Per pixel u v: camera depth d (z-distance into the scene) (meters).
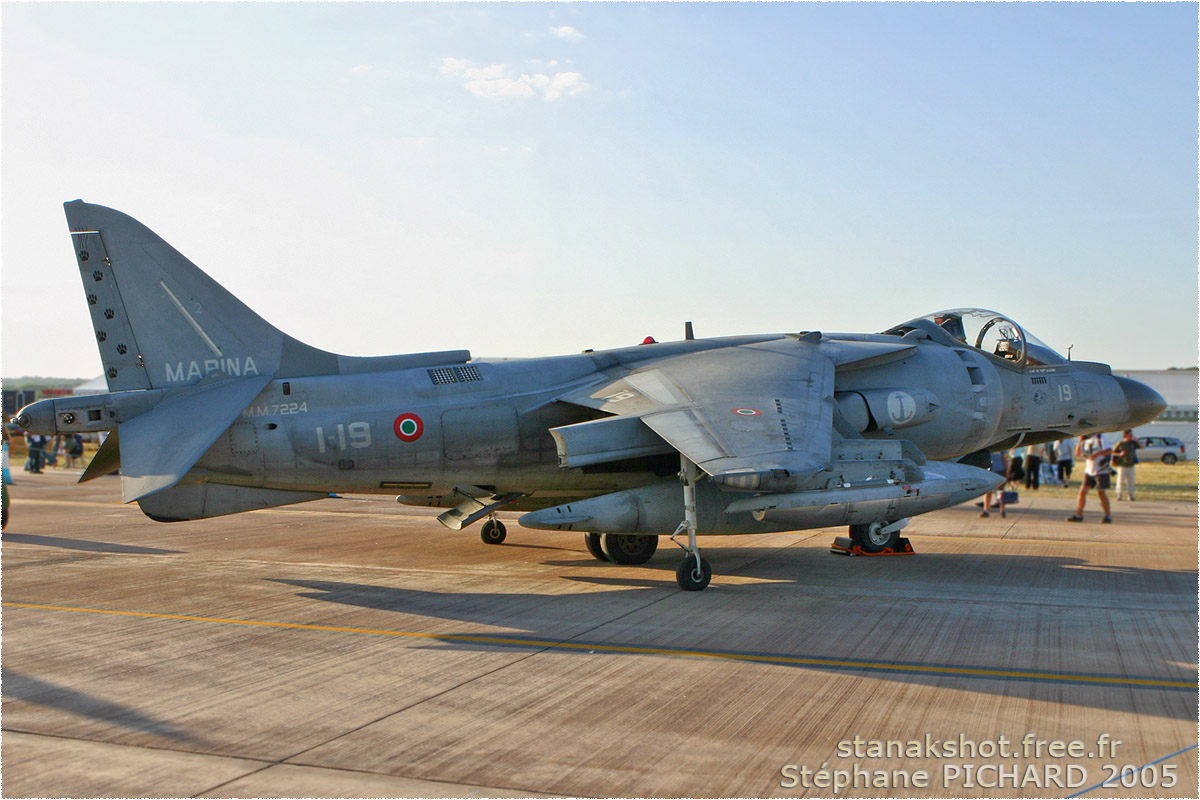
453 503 12.95
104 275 10.10
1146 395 15.16
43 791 4.57
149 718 5.73
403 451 10.80
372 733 5.44
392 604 9.43
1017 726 5.57
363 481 10.82
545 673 6.74
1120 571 11.63
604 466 11.80
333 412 10.60
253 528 16.38
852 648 7.51
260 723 5.62
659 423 9.95
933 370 13.15
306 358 10.84
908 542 13.31
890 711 5.86
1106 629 8.23
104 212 10.12
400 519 17.89
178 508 10.36
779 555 13.06
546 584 10.65
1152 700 6.08
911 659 7.17
